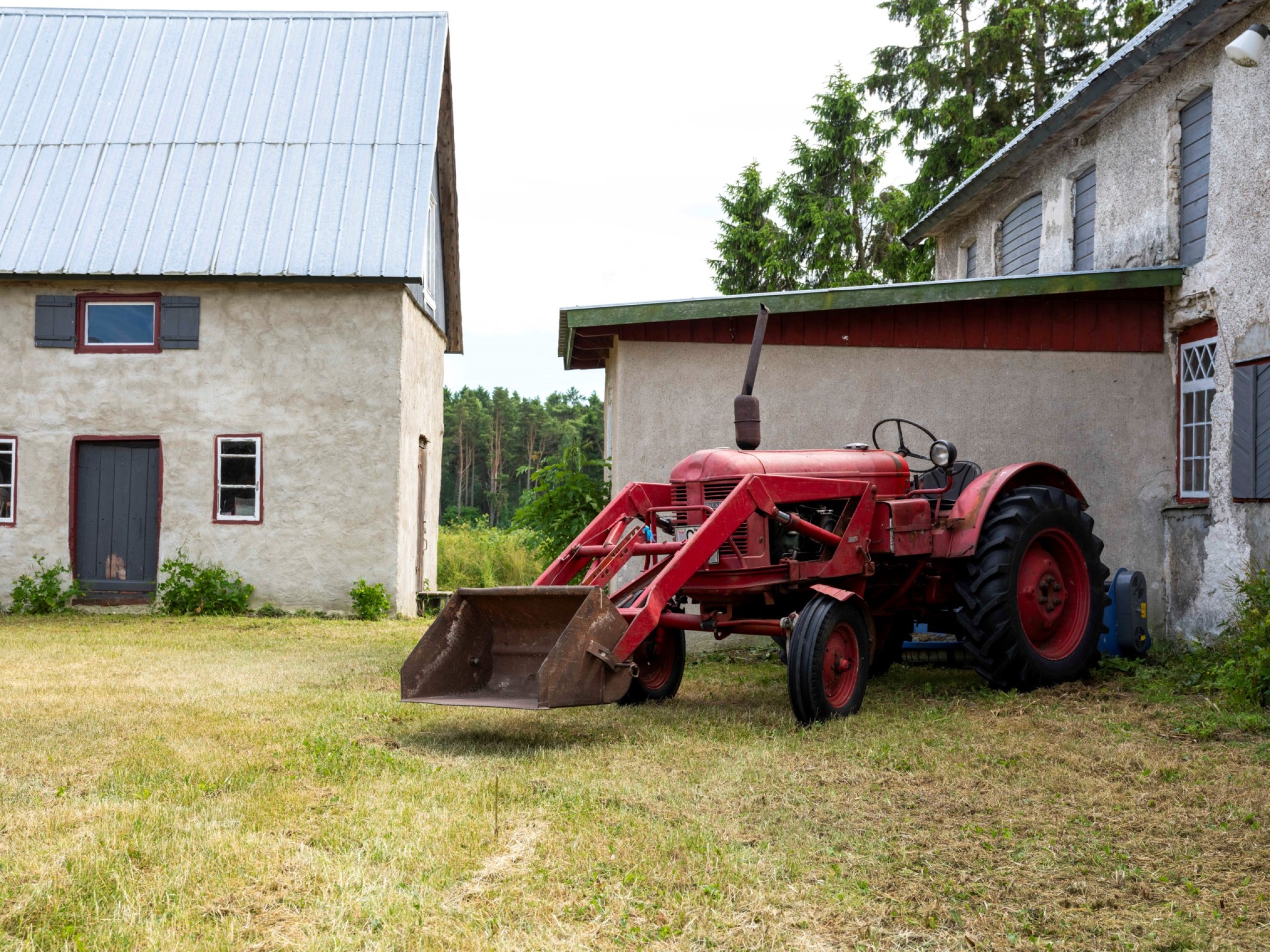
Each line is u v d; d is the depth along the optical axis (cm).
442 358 1686
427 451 1543
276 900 295
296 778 427
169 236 1309
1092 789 416
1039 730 527
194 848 333
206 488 1283
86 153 1389
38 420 1292
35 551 1284
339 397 1289
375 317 1293
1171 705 586
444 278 1738
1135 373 853
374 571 1277
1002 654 627
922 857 336
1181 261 887
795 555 592
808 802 396
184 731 522
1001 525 631
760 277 2778
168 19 1535
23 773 435
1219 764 455
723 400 844
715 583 580
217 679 712
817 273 2722
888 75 2495
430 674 520
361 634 1058
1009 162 1134
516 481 5769
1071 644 660
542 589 504
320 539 1279
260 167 1380
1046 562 657
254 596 1277
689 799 399
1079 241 1089
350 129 1417
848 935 277
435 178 1609
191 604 1249
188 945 263
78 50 1500
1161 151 905
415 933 273
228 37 1520
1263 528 732
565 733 529
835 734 516
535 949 265
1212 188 811
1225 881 317
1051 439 845
